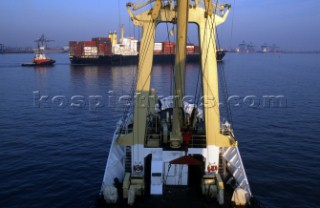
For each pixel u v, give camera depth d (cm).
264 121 3703
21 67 13062
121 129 1755
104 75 9644
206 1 1416
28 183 2022
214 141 1494
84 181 2048
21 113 4200
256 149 2709
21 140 2988
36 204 1756
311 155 2564
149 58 1466
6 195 1861
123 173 1617
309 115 4006
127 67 12612
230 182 1572
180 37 1195
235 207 1347
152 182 1433
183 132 1354
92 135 3159
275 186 1978
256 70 11756
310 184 2017
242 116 3950
